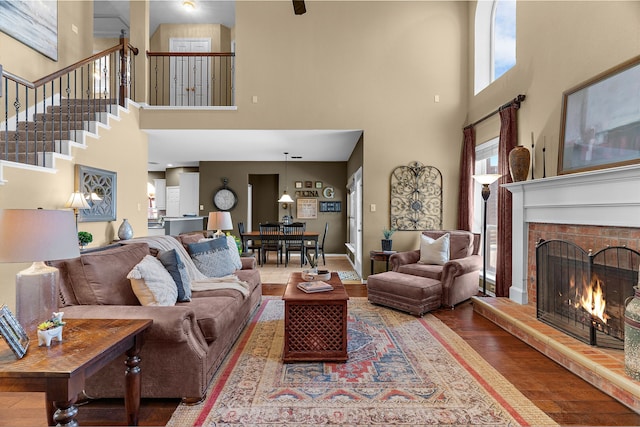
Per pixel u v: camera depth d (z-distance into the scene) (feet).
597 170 8.68
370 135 17.93
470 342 10.02
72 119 15.57
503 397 7.06
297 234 24.18
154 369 6.73
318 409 6.63
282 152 25.00
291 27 17.76
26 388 4.11
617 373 7.04
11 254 4.60
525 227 12.06
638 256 7.81
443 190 18.06
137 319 6.03
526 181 11.38
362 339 10.27
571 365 8.13
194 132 18.33
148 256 8.53
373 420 6.29
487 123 15.81
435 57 17.94
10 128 14.30
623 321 8.14
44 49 15.72
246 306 10.91
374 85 17.90
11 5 14.10
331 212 30.07
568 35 10.57
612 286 8.33
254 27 17.76
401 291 12.91
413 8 17.94
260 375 8.00
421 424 6.17
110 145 15.64
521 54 13.10
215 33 24.99
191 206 30.96
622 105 8.48
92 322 5.82
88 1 18.79
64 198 12.94
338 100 17.85
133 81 17.88
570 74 10.50
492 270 16.16
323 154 25.98
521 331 10.14
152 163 30.50
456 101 17.98
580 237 9.61
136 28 17.88
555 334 9.30
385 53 17.92
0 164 10.08
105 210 15.25
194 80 23.18
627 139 8.30
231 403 6.82
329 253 30.09
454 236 15.57
